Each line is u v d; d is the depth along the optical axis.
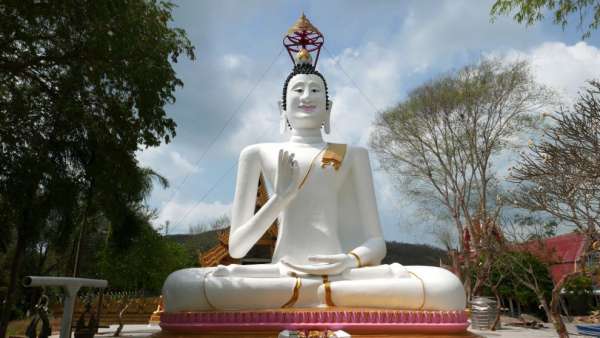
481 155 22.50
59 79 12.10
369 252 7.84
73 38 11.46
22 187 11.52
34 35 11.40
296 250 8.18
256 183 8.84
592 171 8.52
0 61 11.51
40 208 12.28
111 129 12.80
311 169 8.51
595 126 8.52
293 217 8.34
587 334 17.75
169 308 7.11
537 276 26.09
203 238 49.28
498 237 20.80
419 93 23.14
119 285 31.45
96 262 31.14
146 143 13.37
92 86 12.50
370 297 6.93
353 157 8.84
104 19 10.69
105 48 11.48
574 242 31.23
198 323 6.55
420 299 6.88
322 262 7.36
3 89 11.59
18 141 11.77
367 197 8.64
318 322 6.45
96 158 12.95
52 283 6.95
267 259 21.16
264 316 6.48
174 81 12.95
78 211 14.37
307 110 8.98
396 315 6.55
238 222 8.51
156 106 12.83
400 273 7.17
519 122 21.89
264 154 8.84
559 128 8.97
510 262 19.88
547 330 21.62
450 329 6.70
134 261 28.94
